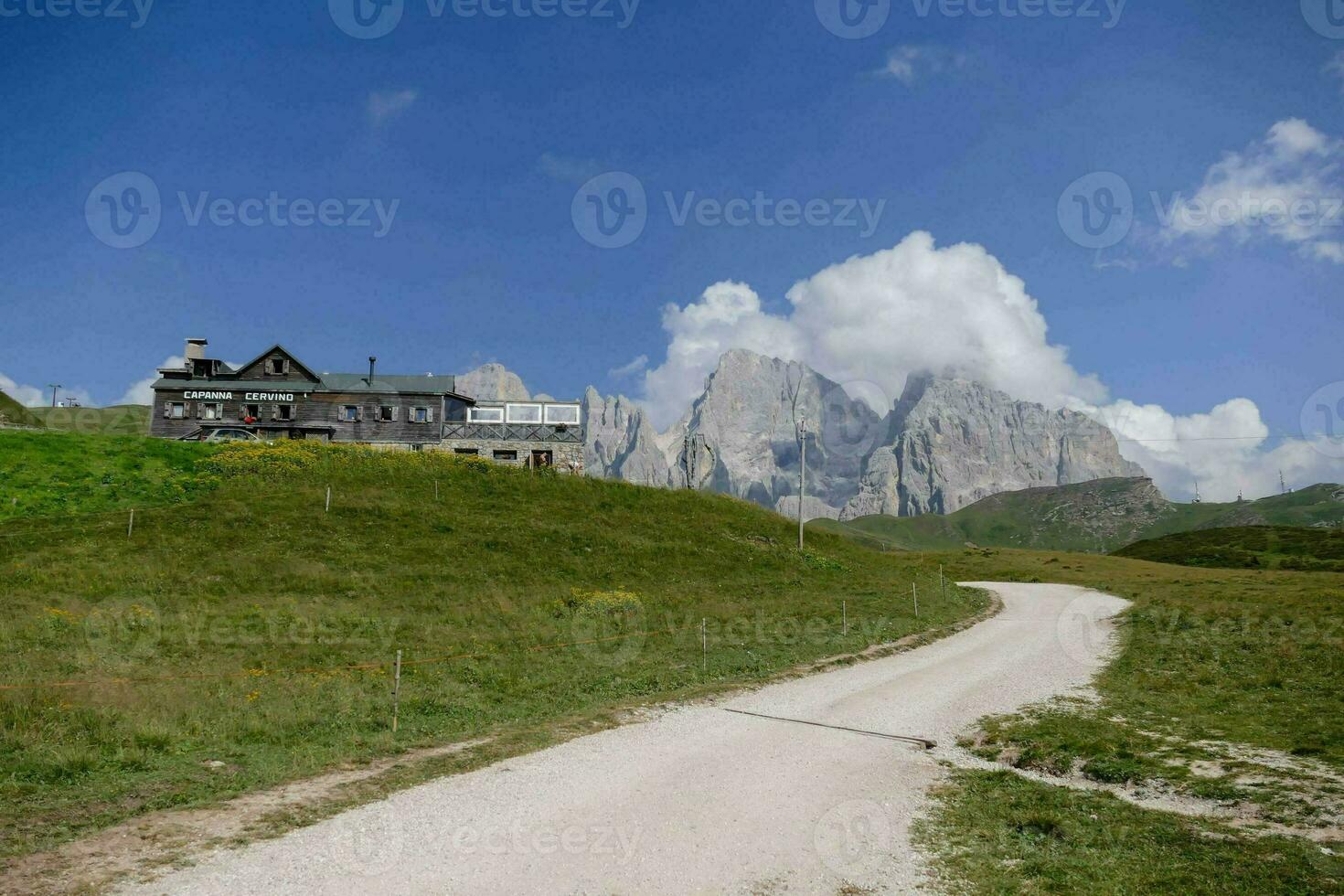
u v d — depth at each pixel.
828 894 10.05
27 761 13.43
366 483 55.31
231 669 21.52
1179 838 12.34
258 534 41.84
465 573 40.25
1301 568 107.25
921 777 15.57
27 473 46.75
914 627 38.75
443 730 17.64
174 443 57.25
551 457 73.75
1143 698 23.30
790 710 21.30
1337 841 12.01
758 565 52.31
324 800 12.78
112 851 10.38
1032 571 79.75
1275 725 19.38
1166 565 88.12
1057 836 12.42
